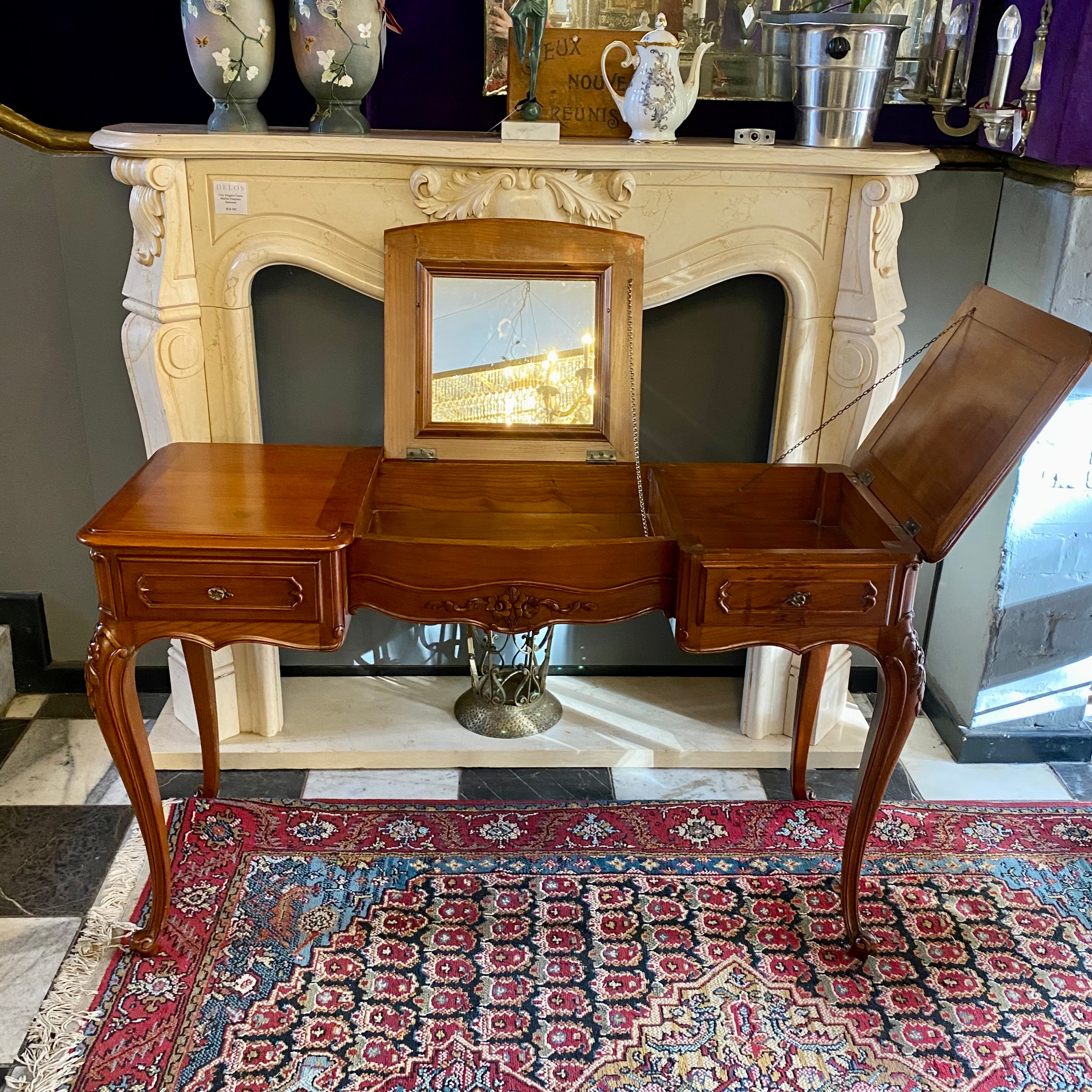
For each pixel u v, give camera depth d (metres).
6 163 2.46
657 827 2.53
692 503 2.32
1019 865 2.44
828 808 2.61
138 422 2.72
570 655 3.03
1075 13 2.28
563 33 2.39
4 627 2.90
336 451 2.29
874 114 2.36
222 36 2.21
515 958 2.16
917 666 2.01
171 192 2.29
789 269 2.45
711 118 2.62
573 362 2.32
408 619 2.04
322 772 2.71
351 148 2.25
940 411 2.10
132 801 2.05
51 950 2.15
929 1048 1.99
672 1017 2.04
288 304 2.61
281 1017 2.01
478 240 2.29
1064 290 2.41
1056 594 2.67
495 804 2.59
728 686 3.02
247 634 1.98
